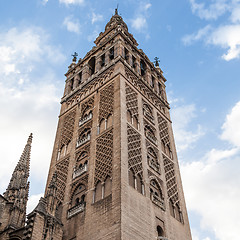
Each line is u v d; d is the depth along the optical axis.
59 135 46.06
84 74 51.75
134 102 43.00
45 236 29.30
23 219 36.62
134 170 34.41
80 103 47.19
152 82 53.31
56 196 34.47
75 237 31.34
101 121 40.75
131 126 38.91
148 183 35.38
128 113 40.62
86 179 35.91
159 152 41.62
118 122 37.59
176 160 44.41
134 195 32.00
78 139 42.06
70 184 37.34
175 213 37.16
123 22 64.31
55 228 30.88
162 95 53.28
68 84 53.41
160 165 39.94
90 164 36.91
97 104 43.62
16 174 41.16
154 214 33.12
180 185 41.59
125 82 43.75
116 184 31.69
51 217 30.75
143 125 41.78
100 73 47.44
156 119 46.34
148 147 39.69
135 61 50.56
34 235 28.34
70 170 39.03
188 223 37.97
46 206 31.44
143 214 31.47
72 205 35.28
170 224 34.66
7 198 38.38
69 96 50.59
